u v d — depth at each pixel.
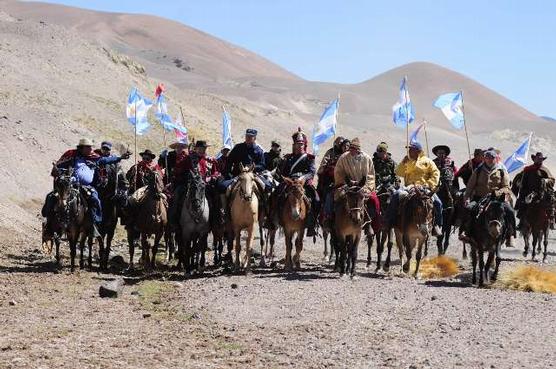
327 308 14.71
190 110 86.06
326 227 19.61
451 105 25.23
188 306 15.16
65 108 59.25
